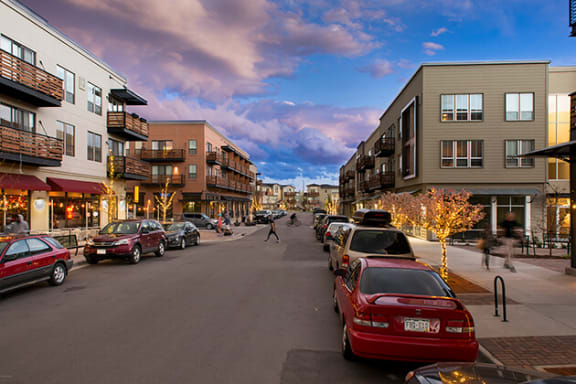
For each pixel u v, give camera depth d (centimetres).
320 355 464
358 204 3950
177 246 1681
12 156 1391
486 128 2203
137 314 634
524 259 1340
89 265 1202
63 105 1803
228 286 873
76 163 1897
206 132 4147
